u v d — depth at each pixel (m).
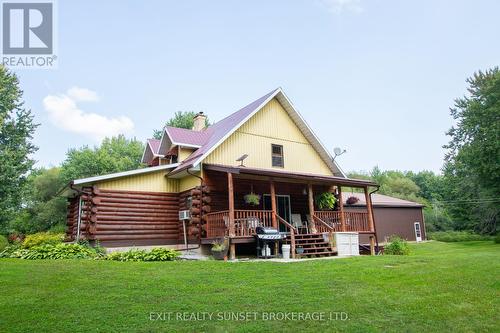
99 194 14.20
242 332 4.93
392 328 5.12
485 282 7.73
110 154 46.75
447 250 19.89
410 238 28.84
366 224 17.55
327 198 17.69
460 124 29.97
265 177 15.93
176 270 9.09
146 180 15.56
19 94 25.80
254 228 13.42
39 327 5.00
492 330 5.14
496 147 25.33
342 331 4.99
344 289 7.19
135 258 11.04
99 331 4.89
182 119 42.28
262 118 17.62
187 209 15.50
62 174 39.12
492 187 27.22
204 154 14.56
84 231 13.73
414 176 61.91
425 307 6.04
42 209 34.03
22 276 7.96
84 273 8.42
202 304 6.14
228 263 10.27
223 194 15.53
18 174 23.83
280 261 10.81
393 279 8.05
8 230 24.14
